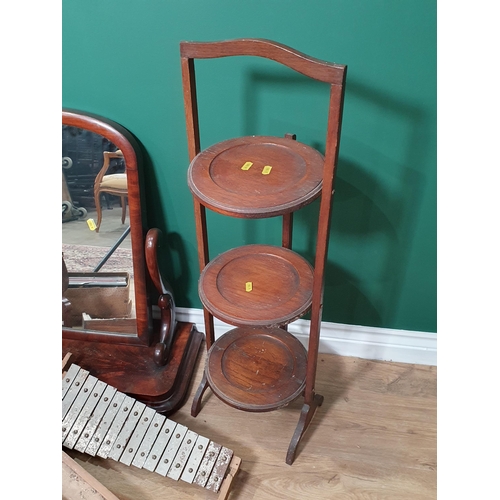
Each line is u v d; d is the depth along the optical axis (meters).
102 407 1.72
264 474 1.69
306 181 1.32
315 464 1.71
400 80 1.47
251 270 1.59
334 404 1.89
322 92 1.53
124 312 1.94
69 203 1.79
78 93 1.66
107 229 1.82
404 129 1.54
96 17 1.51
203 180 1.35
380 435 1.79
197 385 1.96
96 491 1.51
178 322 2.10
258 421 1.85
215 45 1.23
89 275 1.90
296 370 1.71
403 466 1.70
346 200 1.71
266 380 1.68
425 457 1.72
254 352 1.78
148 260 1.78
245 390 1.65
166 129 1.69
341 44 1.44
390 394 1.92
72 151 1.71
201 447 1.63
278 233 1.83
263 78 1.54
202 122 1.67
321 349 2.08
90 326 1.98
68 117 1.64
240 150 1.47
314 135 1.62
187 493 1.66
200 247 1.64
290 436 1.80
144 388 1.84
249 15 1.44
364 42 1.42
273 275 1.57
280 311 1.43
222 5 1.44
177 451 1.63
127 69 1.60
